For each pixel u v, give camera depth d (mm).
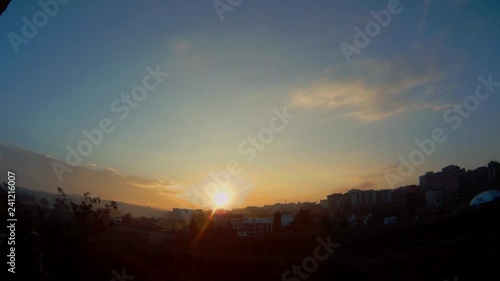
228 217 64500
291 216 67375
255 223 60250
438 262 28141
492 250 28656
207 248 40875
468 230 39531
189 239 43344
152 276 15258
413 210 61969
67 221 11336
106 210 11992
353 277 29062
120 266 14188
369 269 30000
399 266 29531
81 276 10891
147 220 45375
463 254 28875
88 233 11328
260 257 34000
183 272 20188
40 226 10797
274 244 42500
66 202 11531
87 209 11492
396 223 48594
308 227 55562
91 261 11516
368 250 38781
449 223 43031
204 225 52531
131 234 32531
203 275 22469
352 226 52750
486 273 23547
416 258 30594
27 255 9789
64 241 10711
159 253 23078
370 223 55781
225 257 33125
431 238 39406
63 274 10422
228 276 28812
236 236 49812
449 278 24359
